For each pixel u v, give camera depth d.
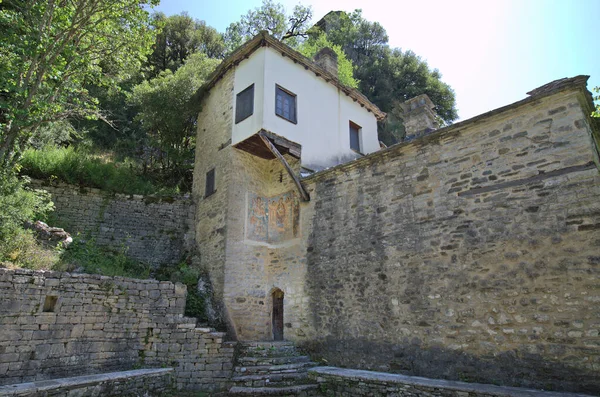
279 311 9.90
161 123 13.69
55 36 8.10
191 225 11.74
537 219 5.86
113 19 8.87
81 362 6.55
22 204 8.02
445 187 7.09
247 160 10.95
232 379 7.36
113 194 11.20
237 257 9.87
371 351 7.40
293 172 9.60
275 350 8.34
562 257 5.51
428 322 6.71
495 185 6.45
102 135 17.44
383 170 8.20
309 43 24.70
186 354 7.66
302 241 9.48
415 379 6.11
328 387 6.98
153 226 11.38
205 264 10.41
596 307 5.09
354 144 13.15
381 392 6.23
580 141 5.70
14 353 5.82
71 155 11.48
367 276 7.86
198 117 13.12
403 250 7.40
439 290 6.70
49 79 8.69
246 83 10.86
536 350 5.46
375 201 8.16
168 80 13.74
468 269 6.43
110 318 7.08
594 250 5.25
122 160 15.98
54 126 12.24
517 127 6.41
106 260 9.35
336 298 8.30
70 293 6.69
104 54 9.48
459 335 6.28
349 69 22.02
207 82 12.31
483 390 5.17
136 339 7.32
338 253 8.55
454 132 7.13
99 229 10.68
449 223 6.87
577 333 5.16
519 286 5.82
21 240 7.26
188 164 14.88
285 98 10.77
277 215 10.62
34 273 6.35
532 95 6.25
